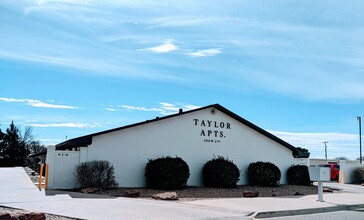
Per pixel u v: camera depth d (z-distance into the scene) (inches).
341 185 1077.8
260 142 933.2
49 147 660.1
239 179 848.3
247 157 901.8
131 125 737.6
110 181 672.4
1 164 1879.9
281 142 964.0
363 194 788.0
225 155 866.1
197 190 716.0
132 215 414.9
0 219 331.3
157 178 706.2
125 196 589.6
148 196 603.8
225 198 616.7
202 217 424.5
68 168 671.1
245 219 435.2
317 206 552.7
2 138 1971.0
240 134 899.4
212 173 784.9
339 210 560.7
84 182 652.7
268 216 474.9
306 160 1024.2
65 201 494.0
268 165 880.9
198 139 829.8
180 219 406.6
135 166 740.0
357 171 1254.9
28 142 2235.5
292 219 458.3
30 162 1817.2
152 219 399.5
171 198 568.4
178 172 711.7
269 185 866.8
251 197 648.4
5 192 575.5
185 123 815.7
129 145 738.8
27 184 711.7
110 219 387.2
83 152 686.5
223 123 874.8
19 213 354.0
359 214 515.2
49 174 652.7
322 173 625.9
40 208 430.9
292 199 637.9
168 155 782.5
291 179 949.2
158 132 776.9
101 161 676.1
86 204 474.0
